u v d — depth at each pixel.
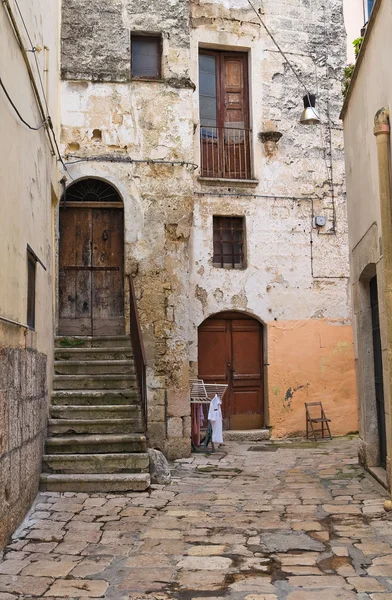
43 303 7.52
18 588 4.01
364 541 4.91
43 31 7.96
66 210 10.05
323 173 12.55
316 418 12.00
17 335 5.61
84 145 9.90
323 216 12.43
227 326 12.02
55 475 6.94
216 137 12.33
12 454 5.22
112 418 8.02
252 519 5.65
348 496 6.49
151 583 4.07
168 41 10.25
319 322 12.24
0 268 4.93
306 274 12.26
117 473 7.13
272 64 12.54
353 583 4.00
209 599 3.78
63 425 7.79
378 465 7.79
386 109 6.08
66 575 4.25
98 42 10.07
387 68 6.06
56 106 9.50
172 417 9.50
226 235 12.13
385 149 6.04
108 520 5.68
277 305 12.04
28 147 6.40
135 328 8.84
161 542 4.98
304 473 7.93
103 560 4.56
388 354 5.99
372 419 7.88
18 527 5.43
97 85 10.00
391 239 5.98
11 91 5.50
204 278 11.67
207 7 12.22
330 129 12.71
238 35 12.36
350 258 8.66
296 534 5.14
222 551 4.72
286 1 12.72
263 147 12.28
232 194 12.02
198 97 12.12
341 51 12.92
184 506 6.20
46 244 7.91
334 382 12.22
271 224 12.17
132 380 8.70
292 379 11.98
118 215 10.13
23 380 5.83
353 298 8.50
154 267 9.82
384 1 6.03
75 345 9.46
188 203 9.98
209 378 11.82
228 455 9.69
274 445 10.98
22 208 5.96
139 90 10.07
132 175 9.93
